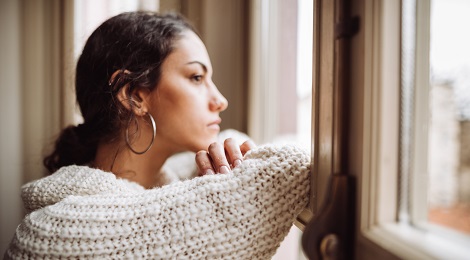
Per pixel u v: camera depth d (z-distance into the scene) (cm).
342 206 44
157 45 71
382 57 43
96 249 50
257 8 122
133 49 71
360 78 43
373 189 44
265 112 125
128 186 69
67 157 81
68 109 140
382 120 44
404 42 44
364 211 44
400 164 45
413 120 45
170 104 73
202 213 52
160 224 52
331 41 47
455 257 36
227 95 132
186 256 51
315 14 52
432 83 46
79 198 56
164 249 51
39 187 63
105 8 141
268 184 54
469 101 41
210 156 66
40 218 54
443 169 44
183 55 73
